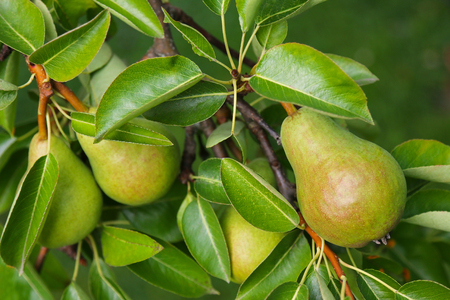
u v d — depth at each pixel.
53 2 0.65
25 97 1.47
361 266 0.63
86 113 0.59
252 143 0.82
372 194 0.56
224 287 1.33
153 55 0.69
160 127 0.63
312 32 1.80
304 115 0.58
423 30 1.83
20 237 0.57
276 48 0.57
